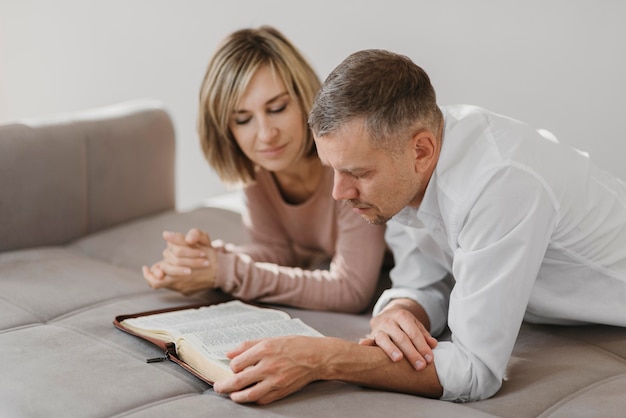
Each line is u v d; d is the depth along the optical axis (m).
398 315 1.32
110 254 2.09
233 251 1.92
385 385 1.27
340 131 1.19
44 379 1.31
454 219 1.28
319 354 1.22
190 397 1.27
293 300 1.72
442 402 1.25
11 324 1.57
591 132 2.05
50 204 2.11
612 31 1.97
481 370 1.25
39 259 1.97
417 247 1.62
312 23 2.55
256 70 1.68
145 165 2.35
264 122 1.70
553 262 1.40
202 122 1.80
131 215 2.34
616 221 1.39
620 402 1.20
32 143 2.06
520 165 1.25
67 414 1.20
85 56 3.27
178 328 1.45
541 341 1.49
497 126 1.30
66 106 3.40
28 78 3.51
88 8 3.20
